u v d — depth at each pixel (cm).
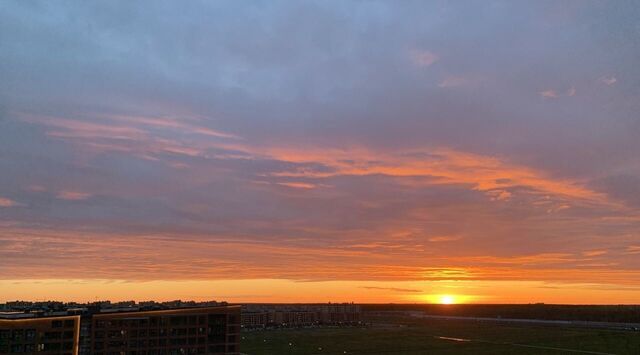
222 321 18062
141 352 16612
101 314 16238
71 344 14925
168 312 17275
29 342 14262
